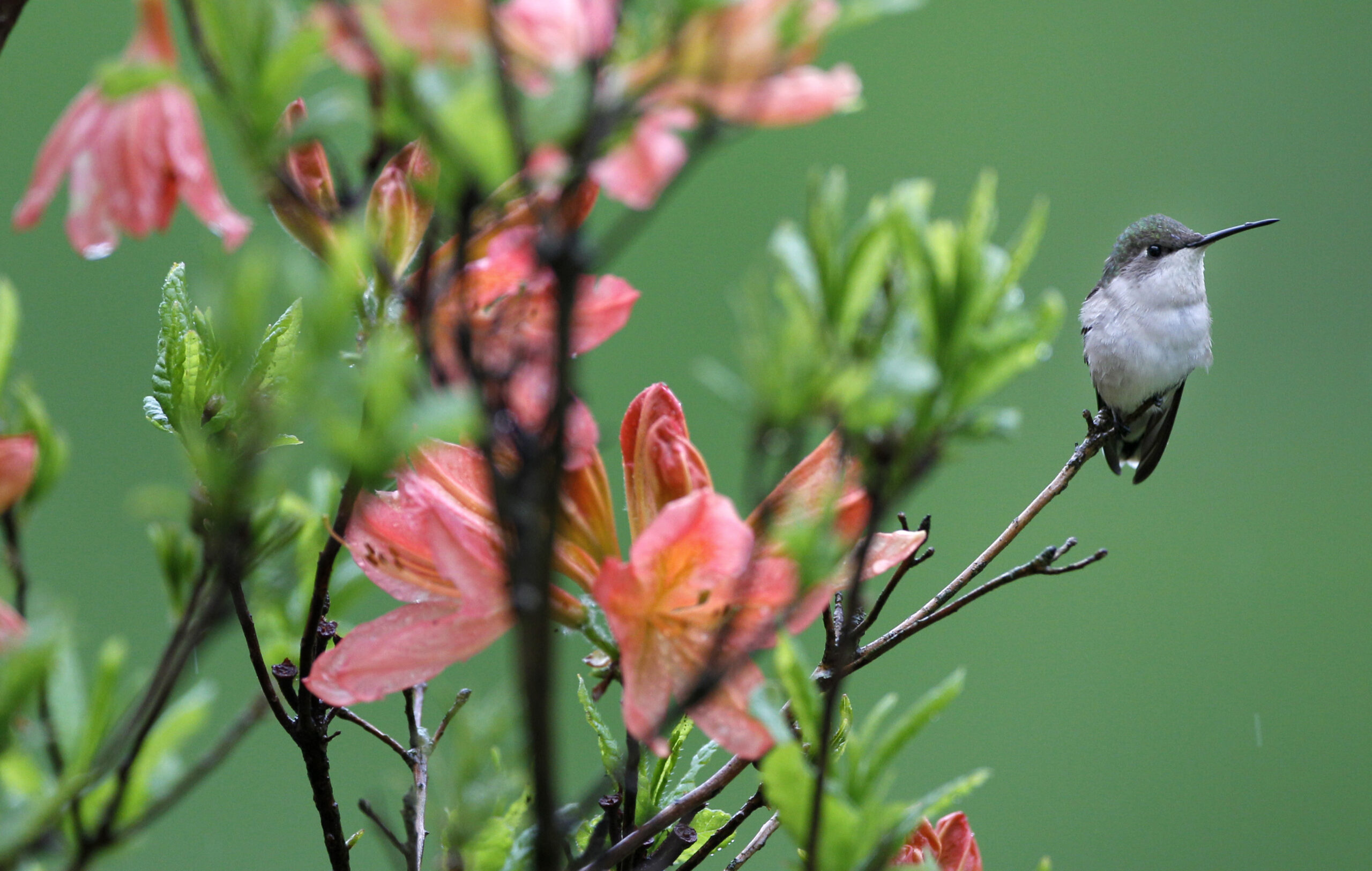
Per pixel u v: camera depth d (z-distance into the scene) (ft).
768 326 5.40
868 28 25.13
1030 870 20.52
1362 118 25.79
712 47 5.35
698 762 5.86
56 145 5.50
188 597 5.73
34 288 19.10
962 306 5.40
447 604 5.64
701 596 5.57
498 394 5.41
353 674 5.62
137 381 19.06
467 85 5.34
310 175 5.54
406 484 5.62
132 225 5.50
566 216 5.49
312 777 5.76
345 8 5.36
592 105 5.34
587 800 5.65
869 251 5.40
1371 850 20.97
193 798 16.44
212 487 5.49
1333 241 25.49
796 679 5.49
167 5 5.50
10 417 5.64
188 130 5.50
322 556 5.73
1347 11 26.22
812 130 24.34
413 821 5.81
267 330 5.55
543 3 5.35
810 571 5.46
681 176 5.38
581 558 5.64
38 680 5.42
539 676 5.39
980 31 25.61
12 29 5.64
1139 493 23.81
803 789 5.48
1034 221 5.42
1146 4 26.12
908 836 5.67
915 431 5.41
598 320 5.67
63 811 5.51
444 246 5.55
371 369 5.35
